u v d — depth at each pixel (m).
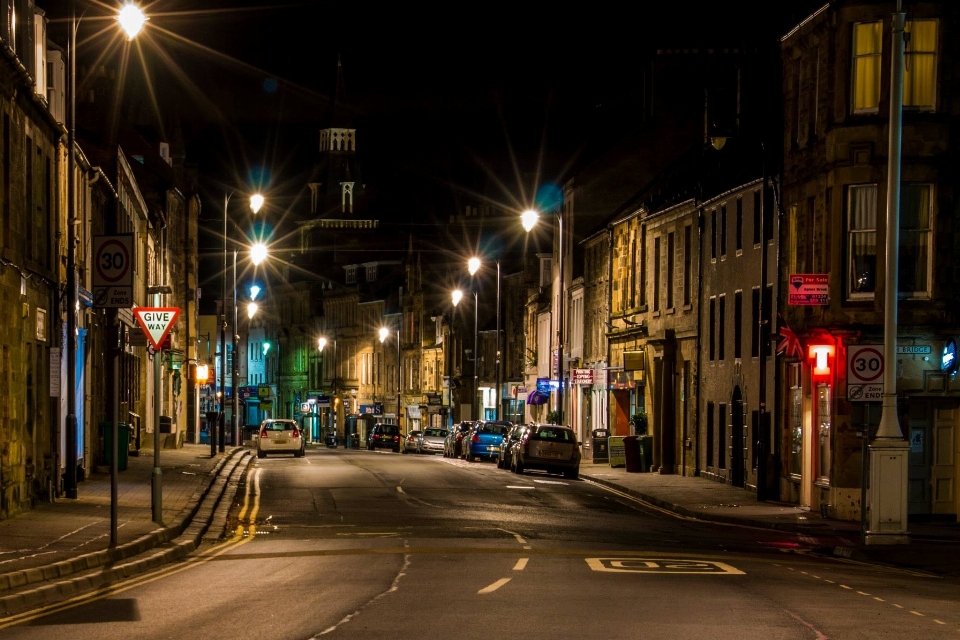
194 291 74.75
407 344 117.75
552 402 77.00
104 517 25.62
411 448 83.56
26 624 14.06
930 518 32.12
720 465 44.62
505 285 95.88
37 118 29.00
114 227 44.34
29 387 27.80
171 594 16.55
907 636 13.44
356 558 20.98
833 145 32.78
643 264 56.09
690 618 14.34
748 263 41.69
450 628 13.48
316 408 142.38
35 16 29.97
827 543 26.67
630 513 33.47
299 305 149.75
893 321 25.86
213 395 75.81
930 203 32.28
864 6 32.41
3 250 24.70
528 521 29.58
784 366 37.47
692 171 51.16
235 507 32.81
